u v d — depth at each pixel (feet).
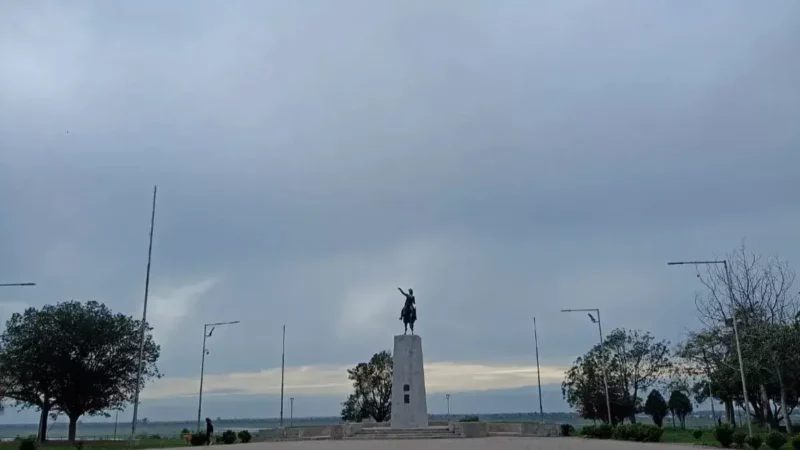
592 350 290.76
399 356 211.00
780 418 271.28
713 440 176.24
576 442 159.94
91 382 228.43
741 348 216.13
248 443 175.22
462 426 194.39
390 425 215.72
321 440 183.01
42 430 225.97
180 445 180.34
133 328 239.71
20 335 222.48
